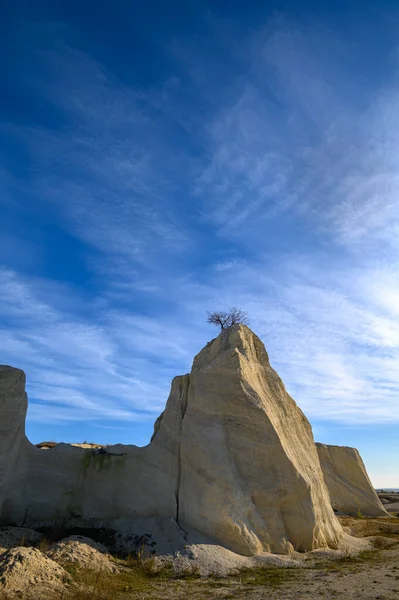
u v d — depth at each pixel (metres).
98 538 20.52
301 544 20.16
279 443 21.45
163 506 21.48
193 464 21.36
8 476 21.42
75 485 22.98
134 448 23.59
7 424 21.73
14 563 14.12
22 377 22.92
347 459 43.25
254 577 16.19
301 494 20.89
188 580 15.84
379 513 40.59
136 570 16.88
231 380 22.80
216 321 29.41
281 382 26.47
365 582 14.88
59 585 13.87
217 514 19.48
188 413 22.81
